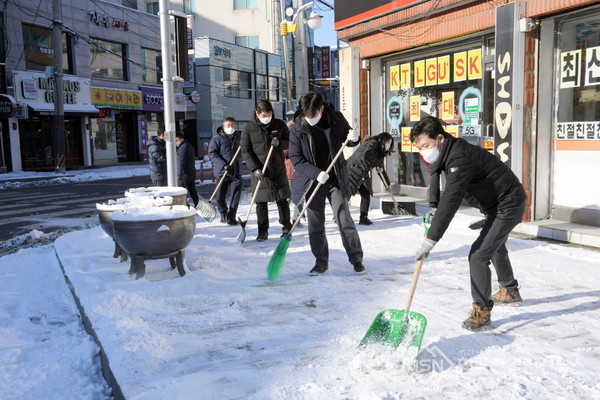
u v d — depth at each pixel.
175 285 4.57
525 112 6.39
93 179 19.97
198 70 32.12
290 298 4.30
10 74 20.88
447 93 8.35
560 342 3.30
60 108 20.66
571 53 6.27
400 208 8.30
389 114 9.76
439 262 5.34
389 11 8.43
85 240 6.91
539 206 6.70
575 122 6.29
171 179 7.68
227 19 38.69
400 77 9.38
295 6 16.56
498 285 4.49
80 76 24.14
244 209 9.98
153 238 4.68
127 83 27.09
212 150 8.04
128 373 2.97
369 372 2.94
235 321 3.80
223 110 33.41
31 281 5.58
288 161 8.02
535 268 4.99
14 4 21.02
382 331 3.17
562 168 6.51
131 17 27.28
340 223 4.96
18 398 3.01
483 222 3.84
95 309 4.03
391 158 9.81
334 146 4.88
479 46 7.67
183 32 7.78
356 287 4.57
